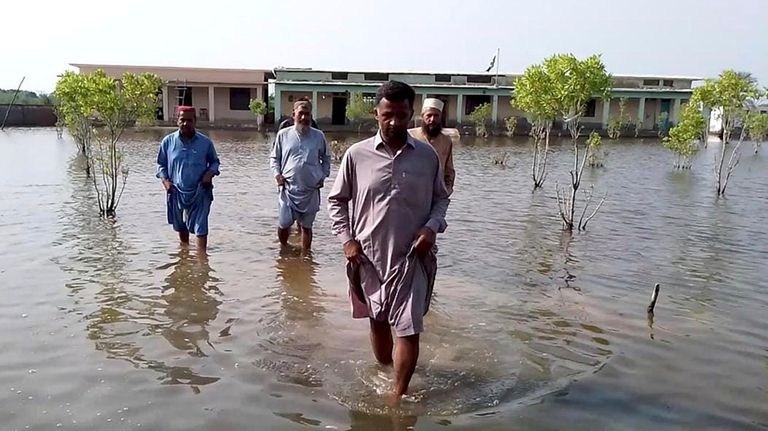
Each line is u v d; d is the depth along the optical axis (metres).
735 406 4.19
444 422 3.88
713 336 5.47
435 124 6.19
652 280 7.22
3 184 13.70
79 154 21.16
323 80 44.56
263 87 45.81
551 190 15.23
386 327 4.55
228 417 3.88
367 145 4.34
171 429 3.73
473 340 5.23
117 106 11.33
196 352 4.85
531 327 5.59
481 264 7.78
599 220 11.21
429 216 4.36
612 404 4.17
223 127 42.81
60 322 5.38
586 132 43.62
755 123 25.12
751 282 7.22
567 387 4.41
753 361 4.94
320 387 4.32
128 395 4.13
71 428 3.71
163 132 34.59
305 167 7.91
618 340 5.32
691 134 21.00
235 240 8.75
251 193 13.42
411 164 4.25
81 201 11.57
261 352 4.88
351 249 4.38
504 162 21.91
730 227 10.76
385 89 4.22
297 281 6.85
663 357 4.98
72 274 6.80
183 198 7.88
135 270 7.05
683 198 14.42
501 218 11.10
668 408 4.14
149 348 4.90
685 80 46.50
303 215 8.02
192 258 7.67
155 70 43.66
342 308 5.99
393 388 4.30
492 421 3.91
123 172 11.66
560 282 7.06
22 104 45.72
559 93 11.03
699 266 7.92
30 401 4.02
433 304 6.16
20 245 8.05
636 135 42.84
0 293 6.10
